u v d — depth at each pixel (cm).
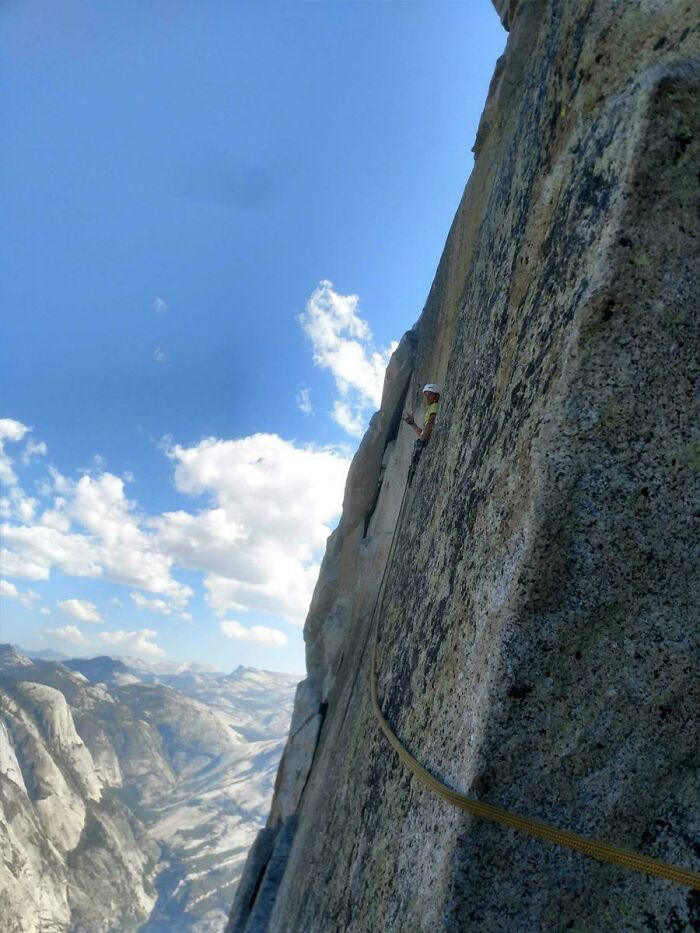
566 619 294
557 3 460
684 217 283
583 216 319
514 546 304
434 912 293
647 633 293
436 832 314
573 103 376
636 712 294
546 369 315
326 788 681
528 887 290
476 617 327
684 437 288
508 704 294
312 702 1446
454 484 442
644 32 333
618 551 290
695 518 288
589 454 290
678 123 281
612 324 289
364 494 1568
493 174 908
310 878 583
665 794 296
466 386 506
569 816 295
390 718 429
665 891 289
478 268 608
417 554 507
